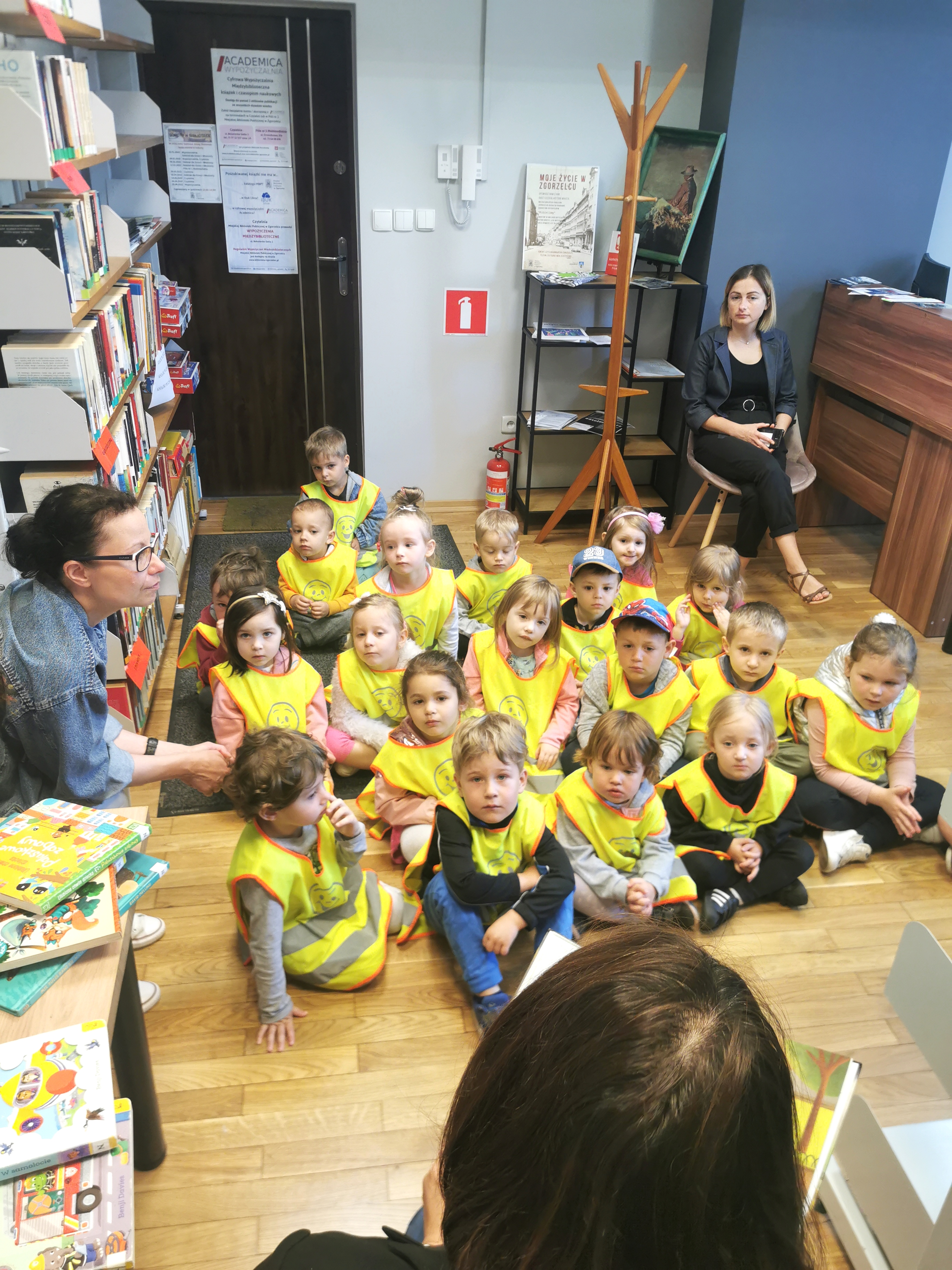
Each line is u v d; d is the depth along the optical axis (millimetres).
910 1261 1386
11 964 1070
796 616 3705
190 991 1969
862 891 2348
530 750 2666
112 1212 876
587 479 4121
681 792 2281
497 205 4102
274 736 1783
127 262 2713
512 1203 432
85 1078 965
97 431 2309
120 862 1274
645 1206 407
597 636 2857
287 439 4562
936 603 3539
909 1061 1875
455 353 4355
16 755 1614
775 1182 426
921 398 3531
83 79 2295
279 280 4238
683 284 4039
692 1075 412
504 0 3736
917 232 4160
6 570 2086
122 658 2502
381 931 2049
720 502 3924
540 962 1272
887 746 2465
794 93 3824
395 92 3848
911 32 3775
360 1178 1616
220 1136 1678
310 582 3318
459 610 3268
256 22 3775
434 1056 1850
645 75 3424
